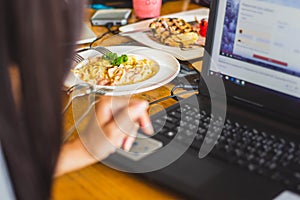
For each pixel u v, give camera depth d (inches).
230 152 28.3
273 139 29.4
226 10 33.9
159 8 58.5
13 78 19.9
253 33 32.5
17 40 18.9
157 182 26.6
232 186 25.6
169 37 47.7
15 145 21.0
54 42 19.1
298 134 29.9
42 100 19.8
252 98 33.4
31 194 22.4
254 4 32.0
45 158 21.7
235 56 34.0
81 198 26.3
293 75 30.8
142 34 51.0
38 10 18.3
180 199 25.8
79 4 20.4
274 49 31.6
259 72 32.8
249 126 31.0
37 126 20.6
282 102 31.7
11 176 22.4
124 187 27.1
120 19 55.9
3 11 18.5
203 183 26.0
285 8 30.5
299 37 30.1
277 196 24.8
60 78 20.1
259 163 27.1
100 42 49.2
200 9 60.7
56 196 26.4
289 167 26.7
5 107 20.1
